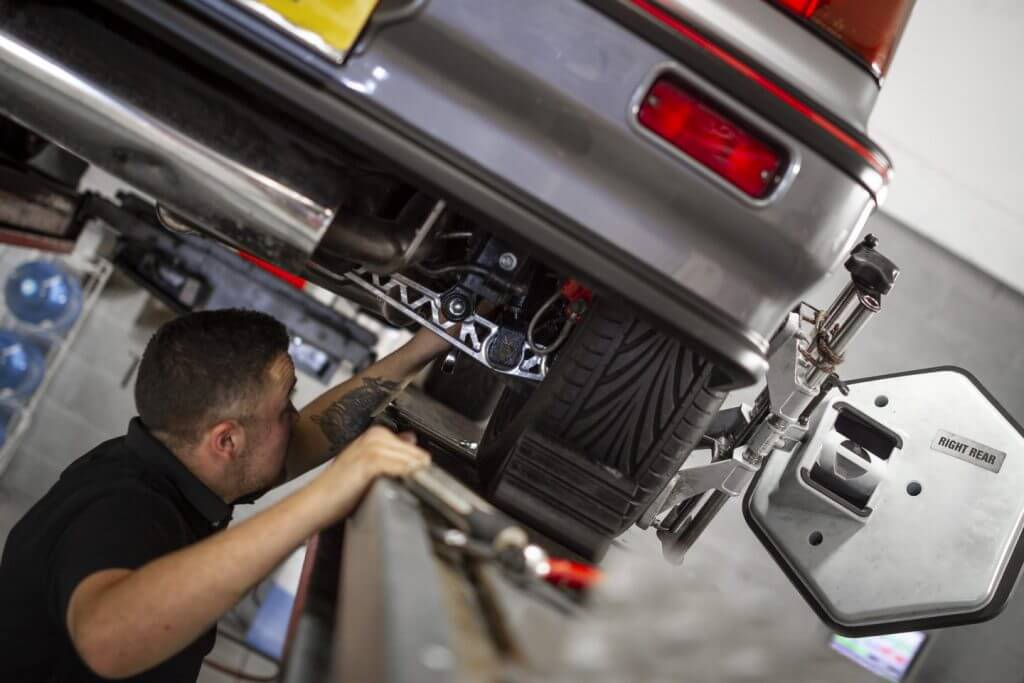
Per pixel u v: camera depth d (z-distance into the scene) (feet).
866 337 15.55
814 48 4.40
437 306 5.21
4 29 4.38
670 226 4.28
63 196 12.50
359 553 3.17
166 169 4.42
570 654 2.53
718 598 3.20
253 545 3.92
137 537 4.60
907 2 4.53
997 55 13.71
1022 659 15.07
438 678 1.99
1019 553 6.32
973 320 15.34
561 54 4.19
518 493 4.88
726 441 6.17
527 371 5.22
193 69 4.46
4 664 4.78
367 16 4.19
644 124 4.21
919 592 6.43
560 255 4.26
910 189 15.07
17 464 17.20
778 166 4.28
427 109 4.23
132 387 17.51
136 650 3.99
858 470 6.54
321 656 2.96
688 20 4.20
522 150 4.25
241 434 5.23
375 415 6.24
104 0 4.16
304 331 15.51
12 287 16.01
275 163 4.45
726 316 4.36
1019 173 14.43
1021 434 6.48
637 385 4.81
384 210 5.02
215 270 15.17
